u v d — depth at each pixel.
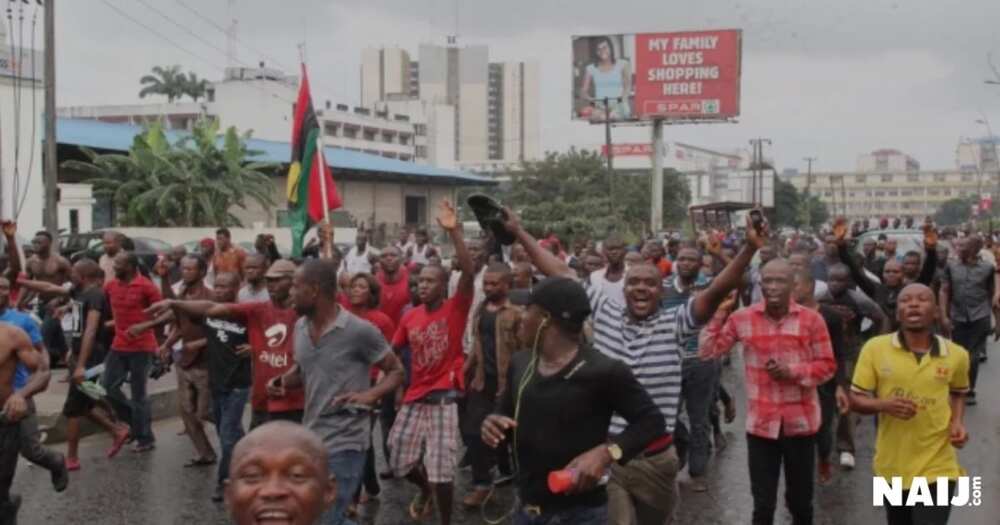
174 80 82.00
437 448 7.38
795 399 6.38
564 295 4.21
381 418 9.61
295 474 2.42
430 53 139.62
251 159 46.41
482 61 139.88
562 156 60.88
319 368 6.01
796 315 6.37
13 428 6.75
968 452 10.34
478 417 8.31
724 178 146.50
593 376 4.17
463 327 7.46
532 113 144.62
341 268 16.19
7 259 11.72
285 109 78.62
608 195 59.03
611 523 5.52
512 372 4.43
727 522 7.91
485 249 11.40
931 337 5.71
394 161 59.94
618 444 4.12
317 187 12.30
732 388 14.48
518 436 4.31
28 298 11.56
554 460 4.21
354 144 91.88
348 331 6.01
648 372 5.78
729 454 10.33
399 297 10.49
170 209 37.81
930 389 5.67
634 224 58.94
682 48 54.12
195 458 9.95
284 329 7.24
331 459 5.95
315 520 2.45
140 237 29.09
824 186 184.62
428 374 7.45
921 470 5.71
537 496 4.28
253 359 7.37
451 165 120.50
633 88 54.78
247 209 43.62
